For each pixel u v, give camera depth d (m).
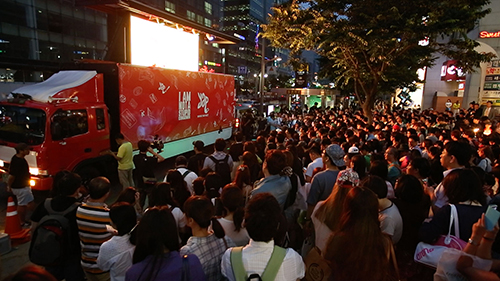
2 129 7.19
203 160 6.12
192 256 2.31
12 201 5.57
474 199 2.67
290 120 16.53
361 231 2.12
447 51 12.41
